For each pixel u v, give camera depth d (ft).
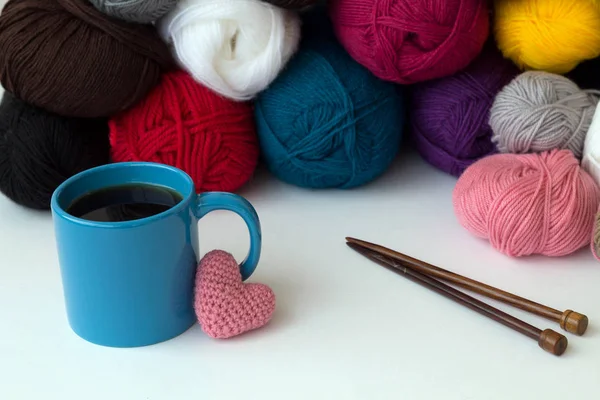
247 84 3.16
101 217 2.68
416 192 3.36
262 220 3.21
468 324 2.77
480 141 3.32
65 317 2.80
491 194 2.98
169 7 3.04
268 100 3.25
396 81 3.22
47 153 3.10
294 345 2.71
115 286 2.62
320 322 2.78
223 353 2.69
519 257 3.03
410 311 2.81
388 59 3.13
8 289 2.89
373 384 2.61
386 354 2.69
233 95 3.19
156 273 2.64
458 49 3.12
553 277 2.95
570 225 2.93
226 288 2.70
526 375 2.64
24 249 3.05
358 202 3.31
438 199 3.32
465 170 3.18
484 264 3.00
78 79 3.02
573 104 3.13
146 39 3.09
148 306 2.66
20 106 3.13
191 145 3.17
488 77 3.29
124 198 2.75
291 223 3.19
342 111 3.18
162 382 2.62
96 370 2.65
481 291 2.85
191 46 3.07
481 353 2.69
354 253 3.04
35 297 2.86
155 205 2.73
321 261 3.00
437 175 3.47
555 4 3.10
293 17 3.21
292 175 3.31
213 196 2.72
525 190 2.95
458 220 3.12
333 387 2.61
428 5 3.03
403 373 2.64
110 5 2.99
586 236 2.97
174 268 2.66
